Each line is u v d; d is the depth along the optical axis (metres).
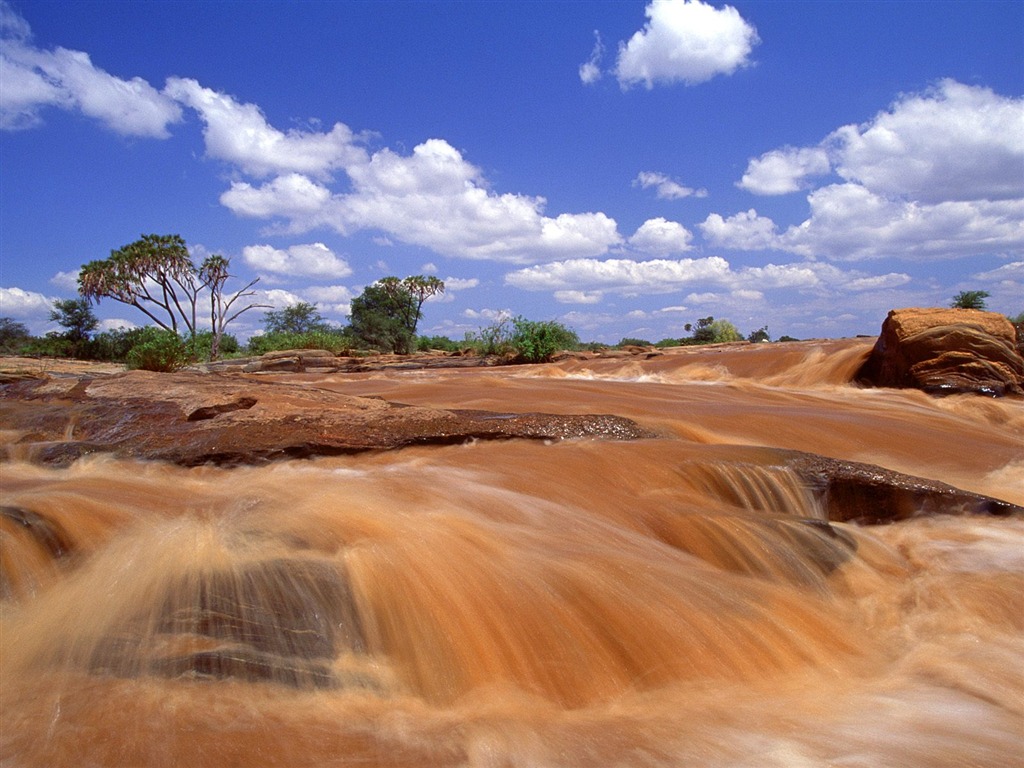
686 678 3.71
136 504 4.85
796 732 3.14
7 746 2.62
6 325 50.53
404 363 30.83
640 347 29.62
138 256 48.47
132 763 2.55
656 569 4.45
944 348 14.94
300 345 39.31
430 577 3.96
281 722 2.95
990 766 2.87
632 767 2.78
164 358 25.81
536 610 3.87
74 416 8.32
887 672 3.92
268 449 6.48
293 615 3.50
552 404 11.19
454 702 3.40
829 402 13.42
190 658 3.16
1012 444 10.16
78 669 3.16
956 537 5.65
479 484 5.61
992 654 4.11
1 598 3.65
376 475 5.82
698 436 8.67
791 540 4.99
